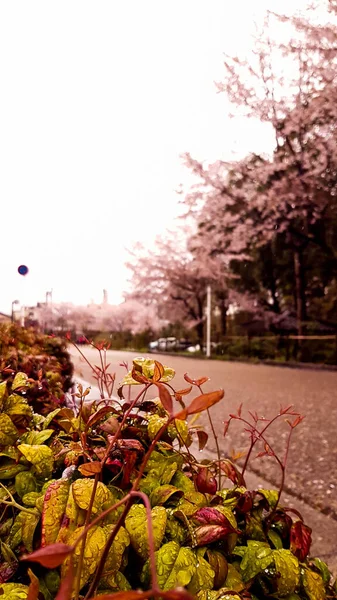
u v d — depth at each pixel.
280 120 18.50
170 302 34.56
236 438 5.28
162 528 0.84
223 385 10.64
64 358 3.79
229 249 23.72
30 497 0.95
